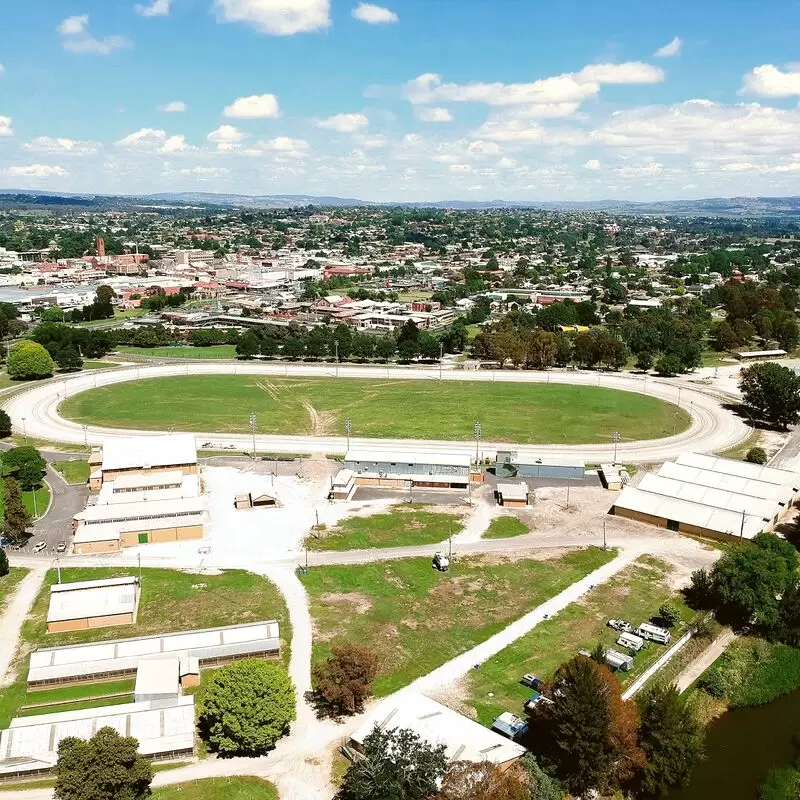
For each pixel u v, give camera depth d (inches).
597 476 7298.2
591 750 3235.7
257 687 3516.2
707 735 3828.7
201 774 3412.9
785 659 4451.3
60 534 6013.8
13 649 4429.1
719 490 6407.5
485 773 2977.4
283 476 7308.1
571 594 5002.5
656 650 4372.5
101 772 3065.9
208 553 5649.6
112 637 4532.5
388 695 3949.3
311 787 3331.7
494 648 4375.0
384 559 5521.7
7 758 3388.3
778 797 3366.1
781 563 4734.3
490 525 6146.7
